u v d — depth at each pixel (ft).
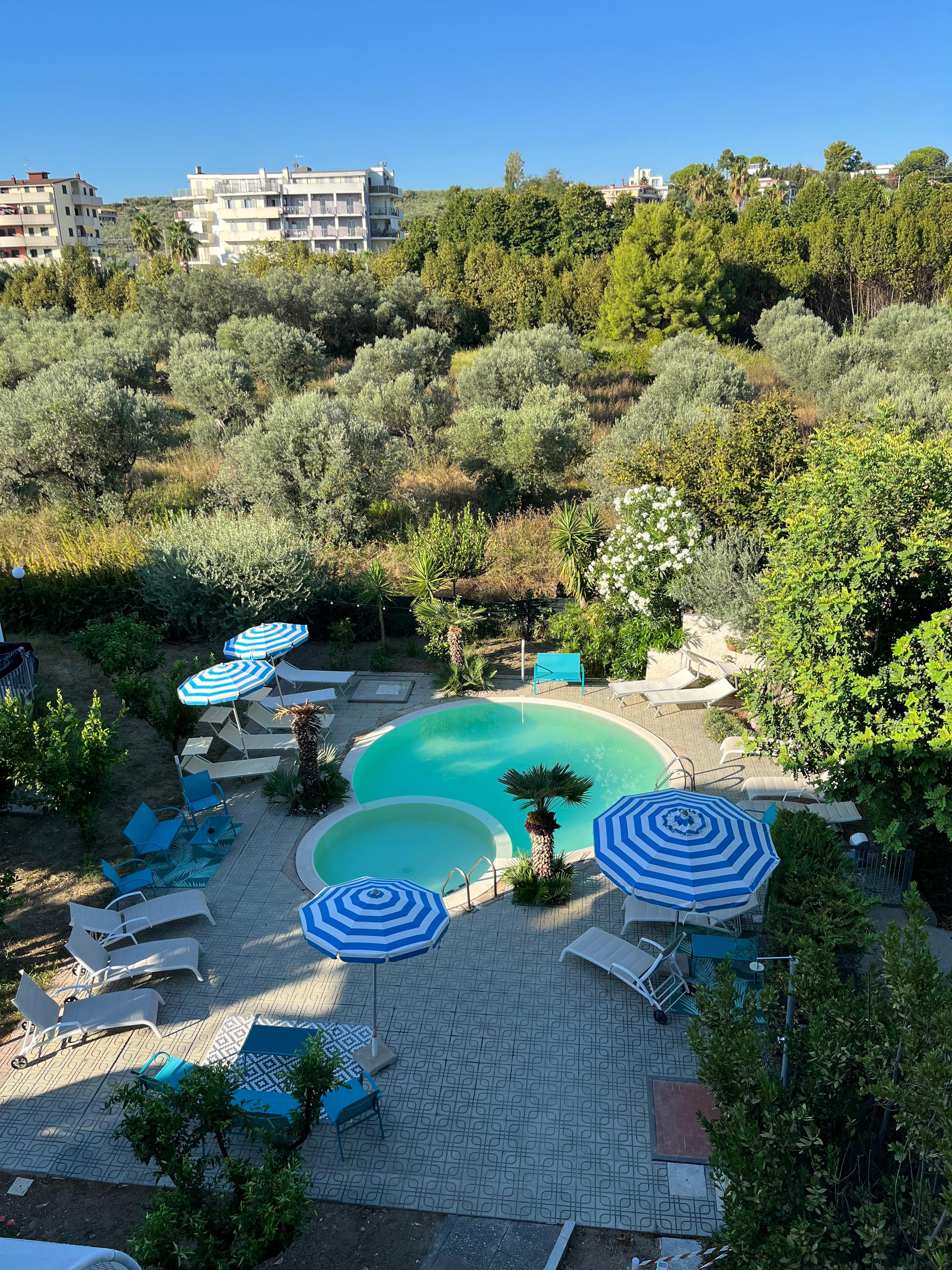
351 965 35.76
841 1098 22.50
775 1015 29.78
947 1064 19.70
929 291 208.74
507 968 35.42
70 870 42.52
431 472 109.29
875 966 25.13
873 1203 20.45
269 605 65.51
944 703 33.14
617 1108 28.60
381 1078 29.99
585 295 206.80
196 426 121.80
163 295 194.18
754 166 543.80
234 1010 33.37
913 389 106.11
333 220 407.44
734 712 56.90
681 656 60.23
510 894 40.34
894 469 36.27
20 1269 13.32
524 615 69.41
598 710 58.70
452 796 49.55
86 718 57.72
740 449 65.57
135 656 56.90
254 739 52.90
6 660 52.75
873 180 257.34
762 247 213.66
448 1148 27.22
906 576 36.06
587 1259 23.62
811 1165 21.43
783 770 48.62
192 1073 22.82
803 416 124.26
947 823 32.68
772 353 153.89
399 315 209.05
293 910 39.42
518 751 54.39
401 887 31.71
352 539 86.07
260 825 46.50
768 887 38.14
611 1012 32.89
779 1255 17.49
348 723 57.62
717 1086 21.90
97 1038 32.09
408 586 71.92
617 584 62.85
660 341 183.01
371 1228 24.58
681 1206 25.18
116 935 35.63
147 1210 24.03
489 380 119.55
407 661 68.18
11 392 104.32
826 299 215.72
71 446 91.25
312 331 186.80
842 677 34.45
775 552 41.63
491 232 258.37
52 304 232.73
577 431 99.14
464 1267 23.31
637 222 192.34
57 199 383.04
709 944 33.88
